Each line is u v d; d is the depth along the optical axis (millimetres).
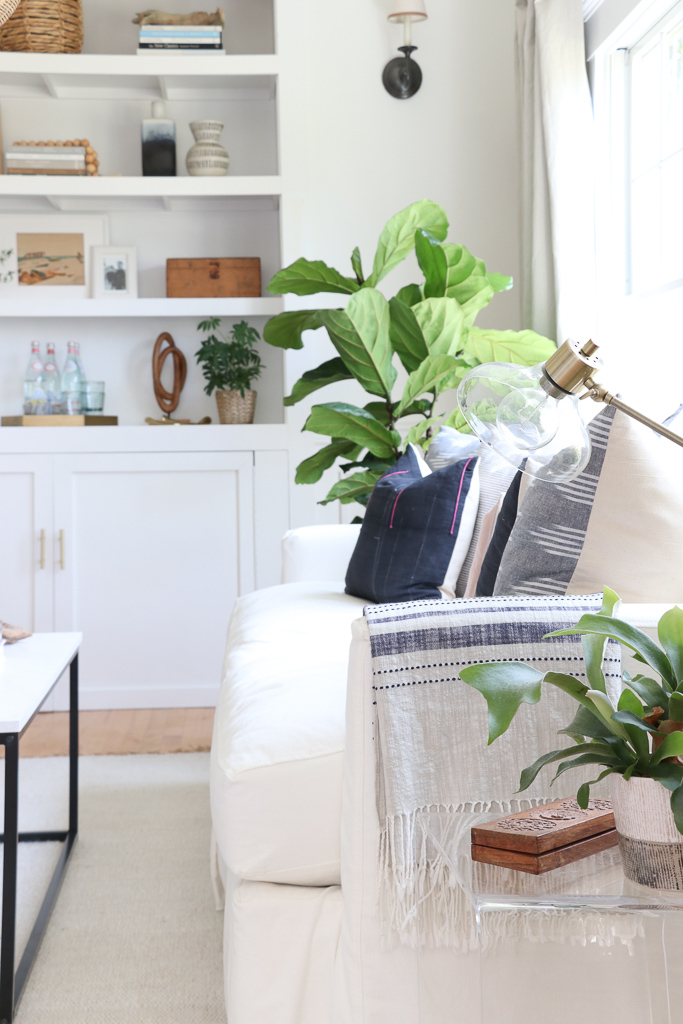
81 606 3504
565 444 1024
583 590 1374
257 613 2025
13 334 3775
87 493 3488
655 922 869
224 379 3604
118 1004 1520
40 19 3443
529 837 926
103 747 3021
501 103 3699
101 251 3717
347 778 1137
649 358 2840
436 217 2928
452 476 2041
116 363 3830
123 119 3773
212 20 3496
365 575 2070
